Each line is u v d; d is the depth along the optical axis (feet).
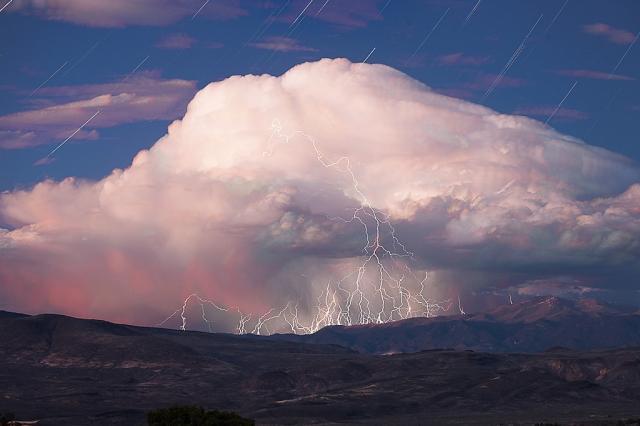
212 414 640.58
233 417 640.99
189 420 629.51
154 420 635.66
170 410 638.94
